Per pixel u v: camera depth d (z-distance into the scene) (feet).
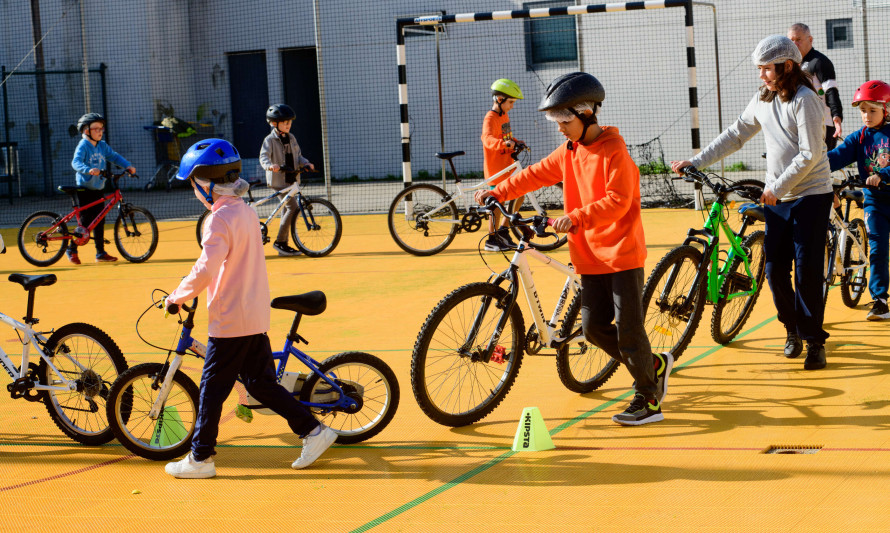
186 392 13.29
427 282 26.99
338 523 10.65
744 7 53.88
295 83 68.54
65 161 67.05
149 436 14.16
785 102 15.52
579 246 13.53
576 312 15.11
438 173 64.39
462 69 62.69
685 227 36.04
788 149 15.66
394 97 65.21
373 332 20.79
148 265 33.40
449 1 62.49
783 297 16.65
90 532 10.73
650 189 45.39
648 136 56.49
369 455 13.12
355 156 66.74
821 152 15.17
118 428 13.26
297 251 34.19
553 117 12.86
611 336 13.98
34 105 66.39
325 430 12.80
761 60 15.33
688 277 16.60
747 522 9.93
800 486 10.91
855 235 20.17
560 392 15.81
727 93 54.85
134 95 66.74
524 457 12.66
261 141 69.10
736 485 11.07
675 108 55.77
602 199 12.66
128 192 65.77
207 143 12.22
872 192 19.03
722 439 12.87
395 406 13.80
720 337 18.06
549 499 11.02
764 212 16.48
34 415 15.85
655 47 55.83
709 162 16.83
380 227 41.55
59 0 66.03
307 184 65.98
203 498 11.72
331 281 27.96
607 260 13.25
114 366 14.25
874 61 51.80
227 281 12.15
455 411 14.30
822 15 52.54
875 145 18.38
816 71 25.03
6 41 66.54
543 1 59.98
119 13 66.28
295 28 66.33
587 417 14.35
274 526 10.66
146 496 11.87
